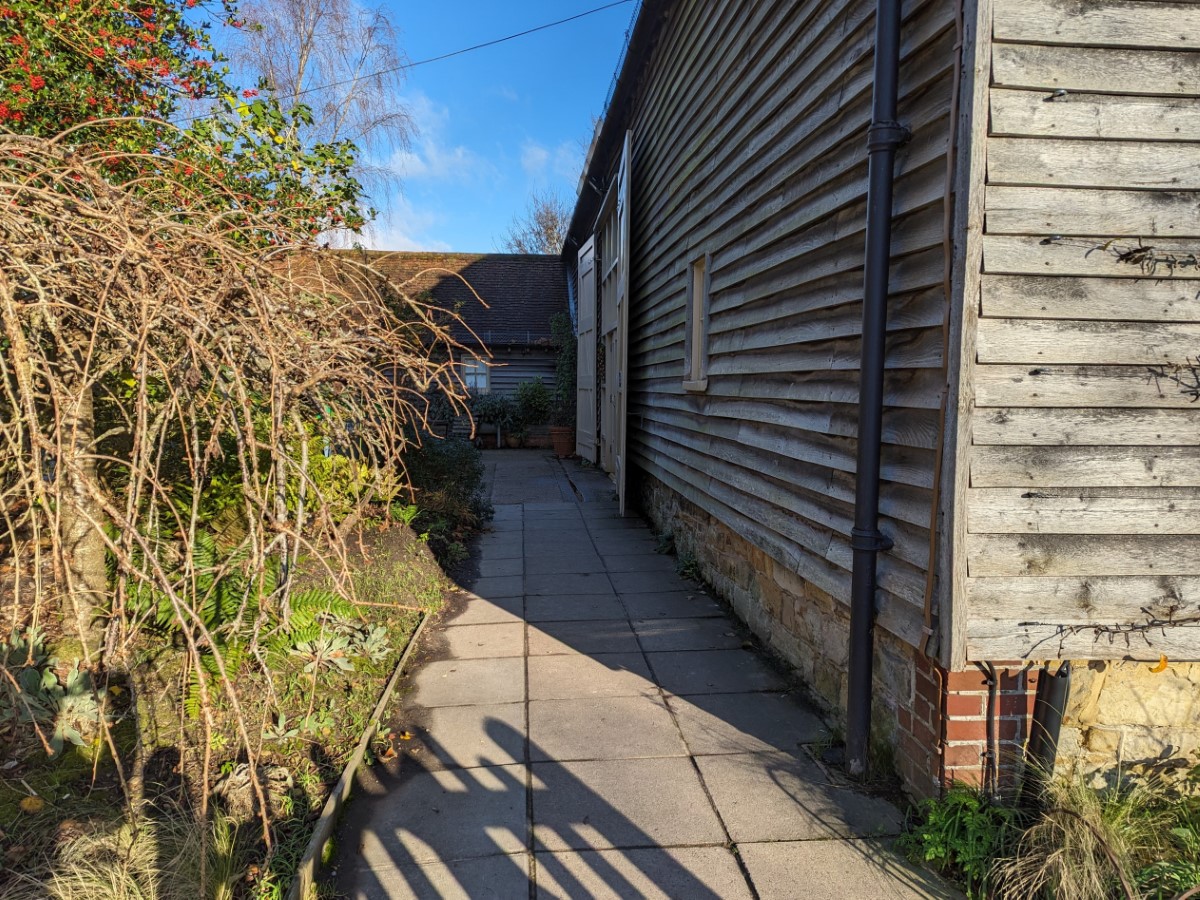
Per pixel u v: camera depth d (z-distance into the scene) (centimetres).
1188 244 228
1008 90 221
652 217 754
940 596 236
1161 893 207
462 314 1577
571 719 334
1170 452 233
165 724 295
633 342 866
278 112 474
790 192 372
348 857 240
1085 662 244
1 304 163
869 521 274
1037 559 233
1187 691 250
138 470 175
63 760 274
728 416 482
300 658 359
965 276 223
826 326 327
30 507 170
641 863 237
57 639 328
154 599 207
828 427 323
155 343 217
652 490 765
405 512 581
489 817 261
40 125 402
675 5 632
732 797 273
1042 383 228
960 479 229
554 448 1434
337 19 1127
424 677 379
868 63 289
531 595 524
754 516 431
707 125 535
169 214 213
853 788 278
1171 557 235
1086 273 226
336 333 239
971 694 244
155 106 451
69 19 406
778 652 406
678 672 388
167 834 231
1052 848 219
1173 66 224
